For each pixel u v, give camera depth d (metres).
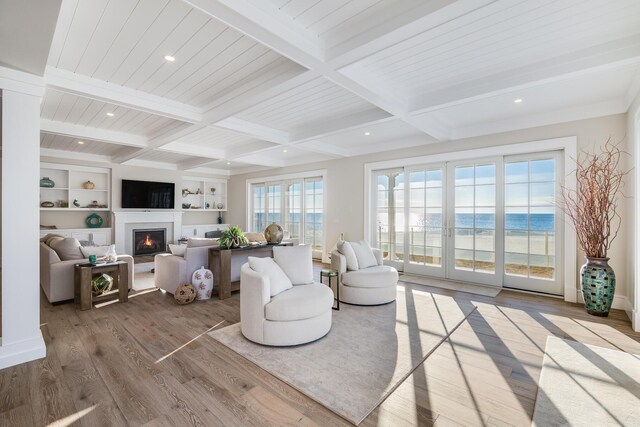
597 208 3.66
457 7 1.86
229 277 4.28
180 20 2.22
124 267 4.02
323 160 7.11
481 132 4.73
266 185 8.84
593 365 2.40
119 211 7.41
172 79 3.18
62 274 3.93
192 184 9.46
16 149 2.47
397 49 2.63
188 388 2.10
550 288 4.35
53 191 6.87
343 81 2.88
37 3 1.64
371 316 3.51
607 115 3.75
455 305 3.91
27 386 2.12
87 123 4.66
